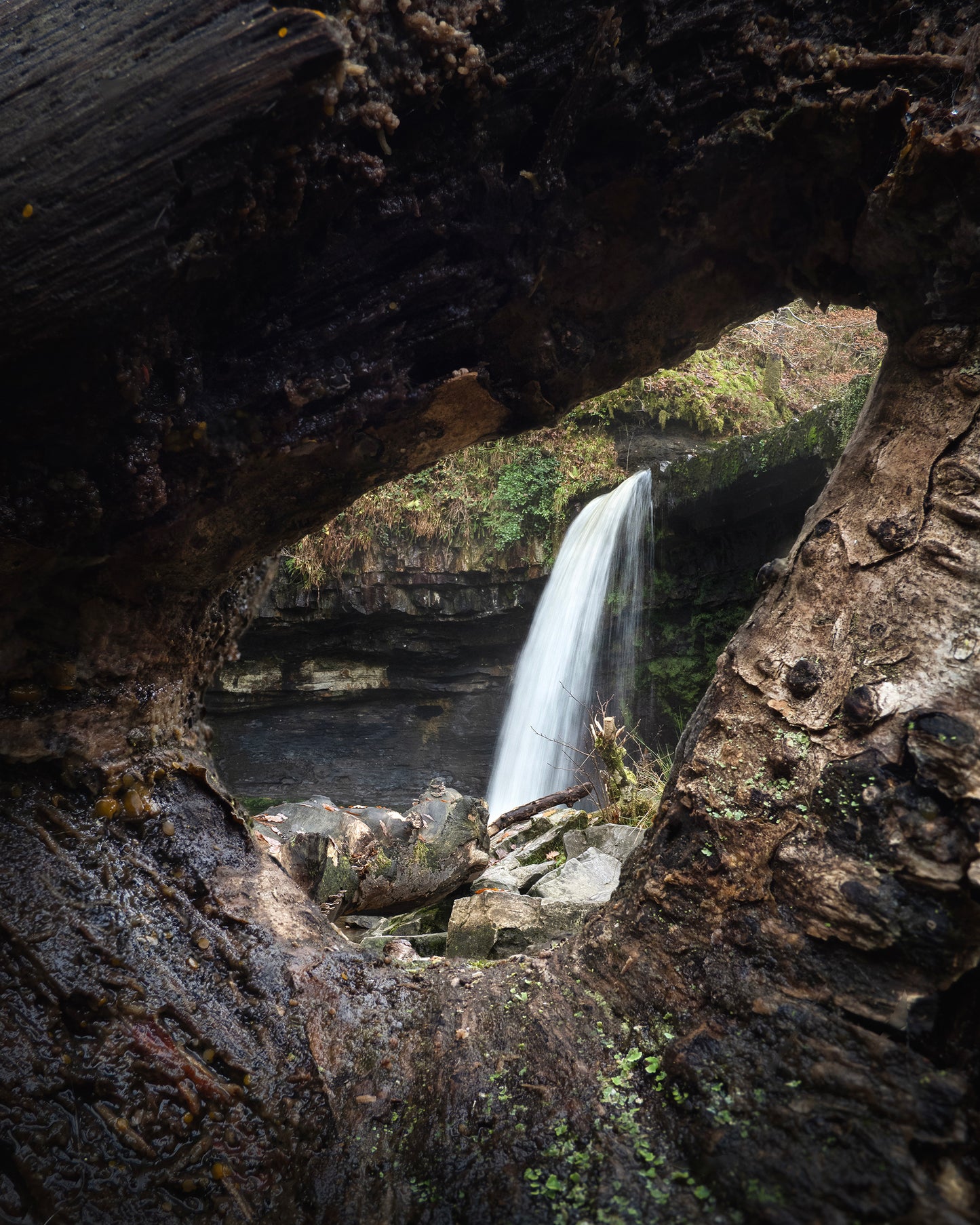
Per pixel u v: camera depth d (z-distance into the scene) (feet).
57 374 5.31
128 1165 5.26
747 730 5.99
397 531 43.68
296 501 7.70
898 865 4.77
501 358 7.23
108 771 7.22
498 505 43.09
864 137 6.20
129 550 6.85
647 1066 5.33
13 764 6.75
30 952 5.88
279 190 5.35
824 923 4.99
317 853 10.34
